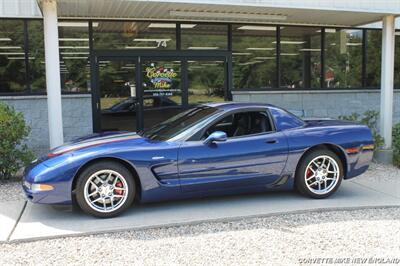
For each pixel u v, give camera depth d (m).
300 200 5.80
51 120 6.98
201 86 10.77
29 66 9.75
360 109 12.09
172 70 10.50
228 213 5.23
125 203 5.11
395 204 5.66
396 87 12.61
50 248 4.27
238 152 5.41
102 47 9.98
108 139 5.51
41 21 9.74
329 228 4.77
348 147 5.90
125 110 10.20
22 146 7.20
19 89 9.73
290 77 11.52
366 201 5.79
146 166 5.09
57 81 6.94
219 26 10.80
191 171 5.25
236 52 11.01
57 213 5.28
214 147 5.34
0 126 6.70
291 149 5.64
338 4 8.41
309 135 5.75
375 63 12.32
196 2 7.59
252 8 8.32
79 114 9.91
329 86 11.91
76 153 5.05
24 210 5.42
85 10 8.56
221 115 5.57
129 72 10.20
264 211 5.31
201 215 5.16
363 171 6.09
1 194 6.18
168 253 4.11
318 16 9.41
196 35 10.62
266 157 5.53
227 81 10.96
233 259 3.95
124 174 5.08
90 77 9.94
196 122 5.55
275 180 5.66
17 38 9.66
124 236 4.57
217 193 5.47
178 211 5.33
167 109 10.51
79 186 4.96
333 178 5.91
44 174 4.88
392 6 8.67
